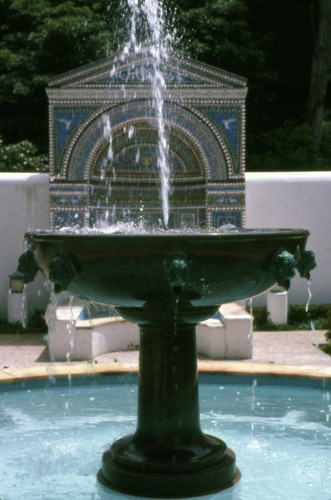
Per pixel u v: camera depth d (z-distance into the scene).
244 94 14.20
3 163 18.97
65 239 4.51
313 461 5.55
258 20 28.91
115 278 4.56
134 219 15.04
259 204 14.91
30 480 5.20
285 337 12.66
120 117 14.13
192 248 4.38
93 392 8.10
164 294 4.65
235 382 8.37
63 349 10.59
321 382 8.15
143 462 5.02
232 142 14.38
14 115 24.95
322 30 26.03
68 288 4.79
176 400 5.19
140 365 5.31
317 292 14.99
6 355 11.04
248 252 4.50
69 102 14.03
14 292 14.06
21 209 14.52
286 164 23.91
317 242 14.97
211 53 24.31
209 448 5.21
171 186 15.06
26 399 7.77
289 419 6.82
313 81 26.30
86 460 5.61
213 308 5.22
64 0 24.59
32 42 23.75
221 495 4.93
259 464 5.50
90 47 23.08
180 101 14.23
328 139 26.81
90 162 14.13
